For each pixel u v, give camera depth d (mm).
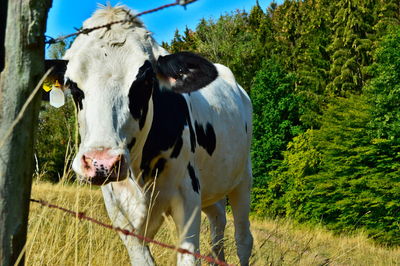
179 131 3926
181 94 4223
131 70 3256
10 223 1967
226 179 5062
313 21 38375
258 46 41500
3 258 1963
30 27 1958
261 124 31469
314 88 35062
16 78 1976
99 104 3086
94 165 2795
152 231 3926
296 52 40562
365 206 18547
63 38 2605
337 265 5996
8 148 1955
